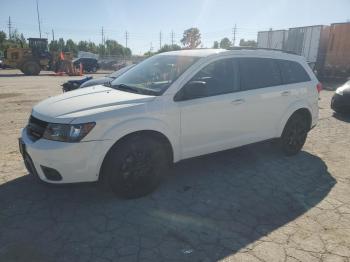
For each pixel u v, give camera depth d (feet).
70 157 11.06
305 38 69.97
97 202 12.52
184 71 13.56
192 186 14.20
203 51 15.21
